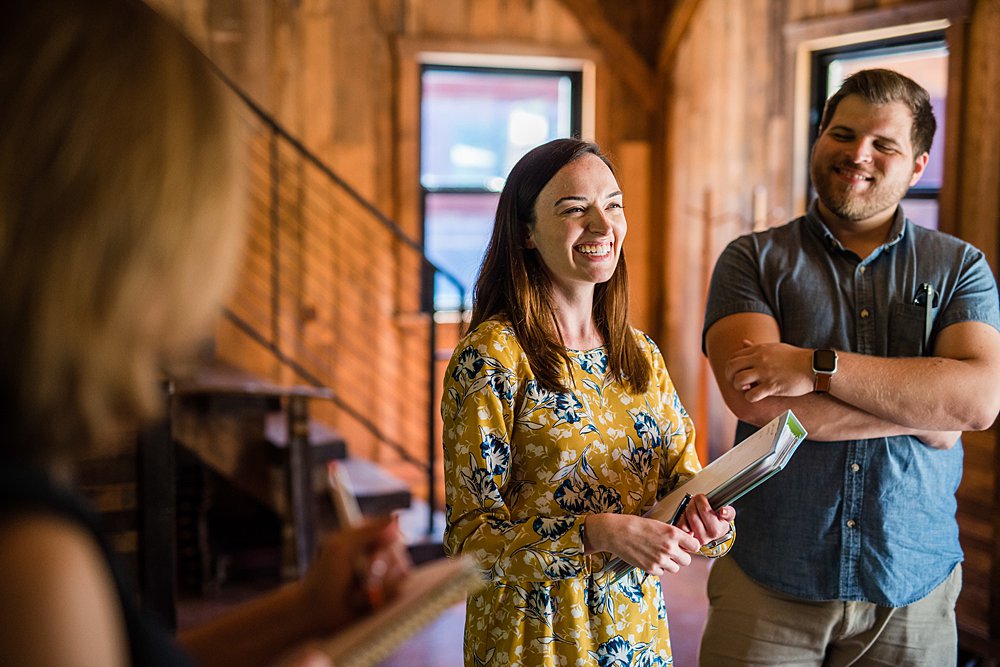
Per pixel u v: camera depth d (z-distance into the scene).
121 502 2.82
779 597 2.01
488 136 5.88
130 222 0.53
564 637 1.62
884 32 4.31
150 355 0.57
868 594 1.95
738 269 2.12
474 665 1.66
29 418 0.53
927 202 4.08
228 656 0.77
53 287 0.51
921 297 2.01
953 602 2.04
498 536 1.58
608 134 5.95
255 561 4.54
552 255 1.71
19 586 0.50
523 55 5.75
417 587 0.73
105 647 0.52
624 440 1.73
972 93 3.79
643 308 6.06
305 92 5.45
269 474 4.25
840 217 2.05
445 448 1.70
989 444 3.60
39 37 0.52
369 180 5.60
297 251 5.51
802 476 1.97
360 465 4.73
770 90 5.00
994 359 1.94
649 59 5.98
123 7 0.55
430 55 5.65
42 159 0.51
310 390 4.09
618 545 1.54
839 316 2.04
